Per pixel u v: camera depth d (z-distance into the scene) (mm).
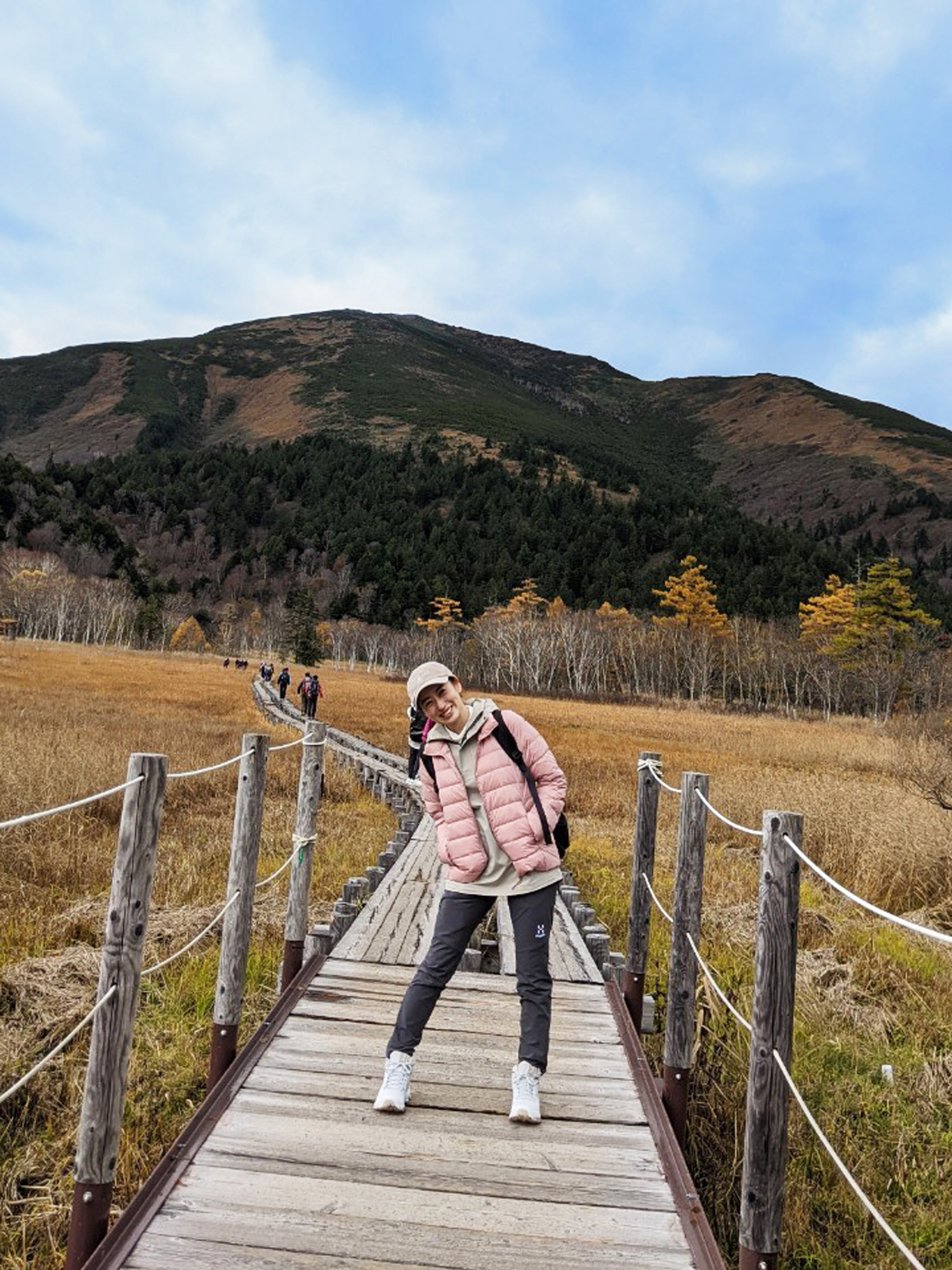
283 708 38250
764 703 86250
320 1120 3547
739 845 12805
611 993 5371
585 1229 2939
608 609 110812
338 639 120250
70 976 5711
